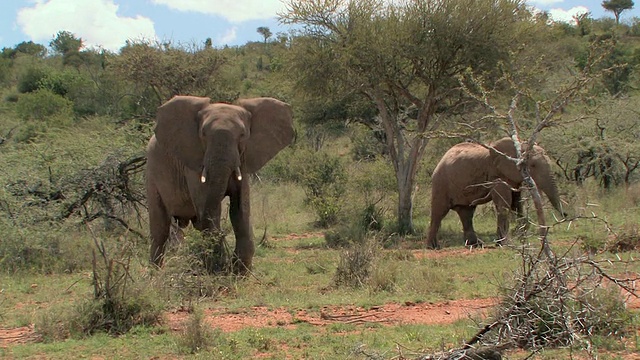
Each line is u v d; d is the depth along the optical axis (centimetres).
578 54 3412
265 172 3297
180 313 952
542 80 2050
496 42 1953
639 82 3191
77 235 1510
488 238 1789
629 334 739
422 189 2516
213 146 1145
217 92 2872
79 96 4172
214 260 1130
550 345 655
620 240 1297
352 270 1152
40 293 1120
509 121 743
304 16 2050
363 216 2055
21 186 1616
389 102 2317
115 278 891
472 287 1061
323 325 864
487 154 1666
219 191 1136
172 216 1309
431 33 1966
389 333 799
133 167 1731
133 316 868
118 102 3894
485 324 696
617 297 756
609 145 2155
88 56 6216
